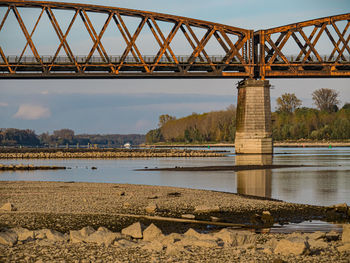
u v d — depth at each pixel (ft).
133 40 407.44
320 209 114.93
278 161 347.56
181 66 418.51
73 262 63.82
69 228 90.79
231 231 83.05
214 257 66.28
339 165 296.51
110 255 67.26
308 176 217.97
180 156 476.95
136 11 405.18
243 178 210.18
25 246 72.49
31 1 395.14
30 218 100.17
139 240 78.43
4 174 244.83
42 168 291.17
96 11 405.59
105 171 267.59
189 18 411.95
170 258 65.10
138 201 127.34
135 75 409.69
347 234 76.38
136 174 242.99
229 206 118.73
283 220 100.99
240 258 65.62
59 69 419.54
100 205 119.55
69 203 122.62
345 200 136.05
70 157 465.47
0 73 398.62
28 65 403.34
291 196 144.77
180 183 190.39
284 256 66.69
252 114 416.67
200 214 107.76
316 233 80.18
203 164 329.11
